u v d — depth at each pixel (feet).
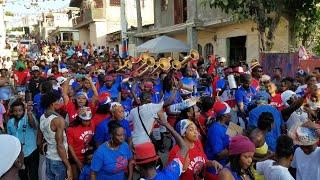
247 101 26.91
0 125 26.45
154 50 61.82
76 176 19.57
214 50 70.28
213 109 19.47
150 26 91.35
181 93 26.61
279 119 20.59
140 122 21.53
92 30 128.26
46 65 61.52
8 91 30.14
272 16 49.55
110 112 21.50
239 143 12.23
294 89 30.01
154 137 26.84
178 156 14.73
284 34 51.03
